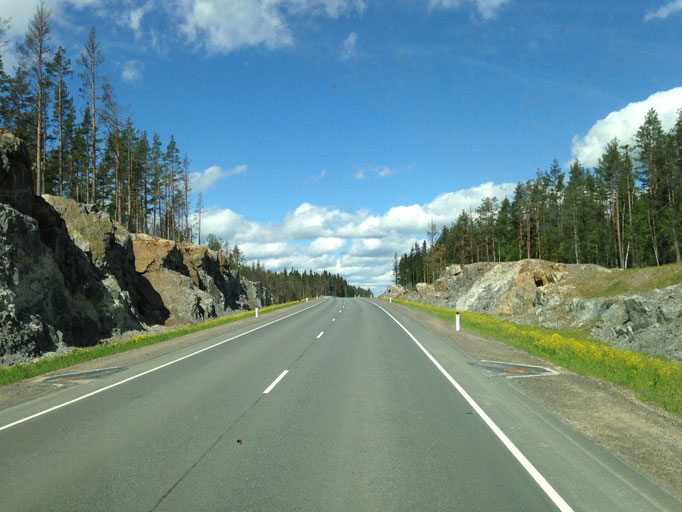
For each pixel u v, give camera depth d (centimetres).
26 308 1852
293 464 536
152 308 3491
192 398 893
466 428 677
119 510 421
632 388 970
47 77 3738
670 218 5016
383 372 1170
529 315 3525
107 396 932
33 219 1986
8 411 836
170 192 7088
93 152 3769
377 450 582
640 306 2386
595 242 6850
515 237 8288
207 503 434
